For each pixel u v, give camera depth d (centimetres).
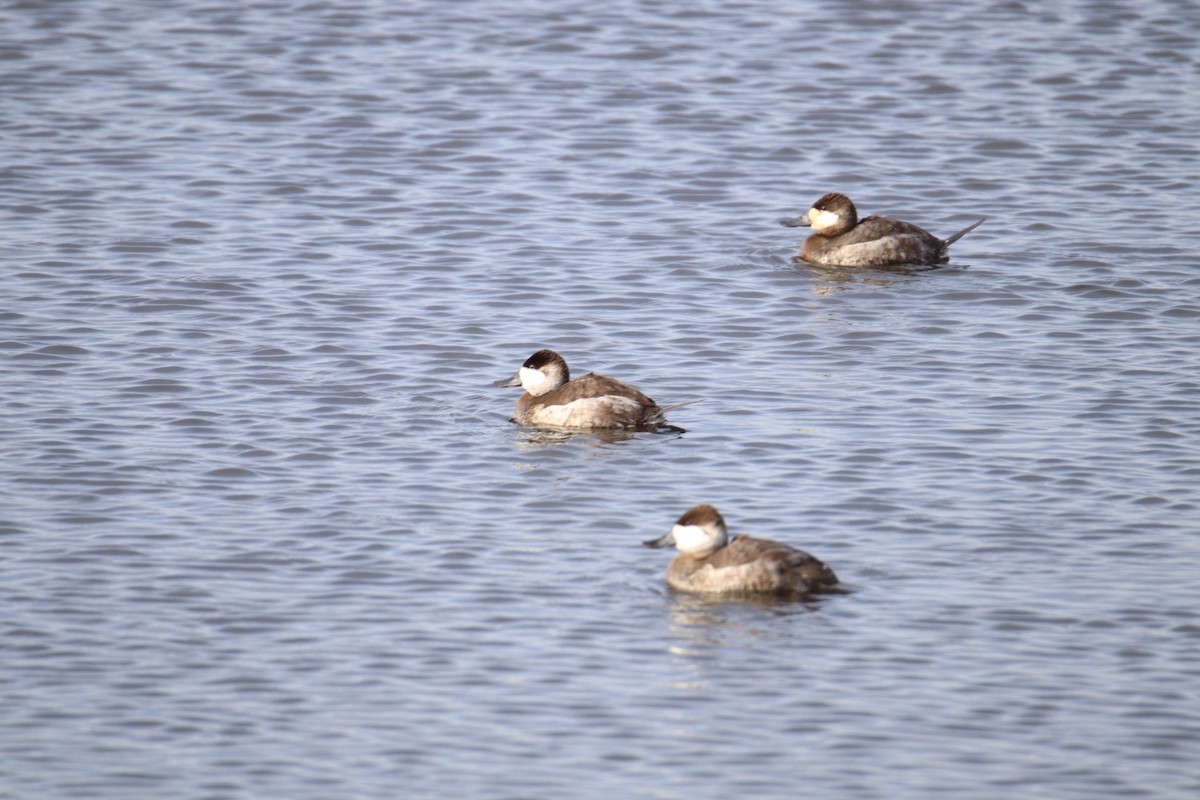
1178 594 1402
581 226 2433
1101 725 1212
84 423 1742
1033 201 2523
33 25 3228
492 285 2194
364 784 1135
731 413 1800
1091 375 1902
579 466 1664
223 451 1684
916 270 2281
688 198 2555
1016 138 2773
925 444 1712
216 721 1213
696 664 1295
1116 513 1555
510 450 1708
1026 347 1992
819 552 1475
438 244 2344
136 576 1423
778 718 1219
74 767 1152
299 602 1386
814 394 1852
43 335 1984
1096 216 2458
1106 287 2188
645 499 1585
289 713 1225
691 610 1379
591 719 1217
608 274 2247
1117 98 2941
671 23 3331
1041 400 1828
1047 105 2914
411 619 1359
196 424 1750
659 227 2436
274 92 2955
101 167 2600
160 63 3067
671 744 1185
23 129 2736
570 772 1150
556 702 1240
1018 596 1398
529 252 2320
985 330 2052
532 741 1189
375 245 2333
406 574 1435
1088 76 3036
